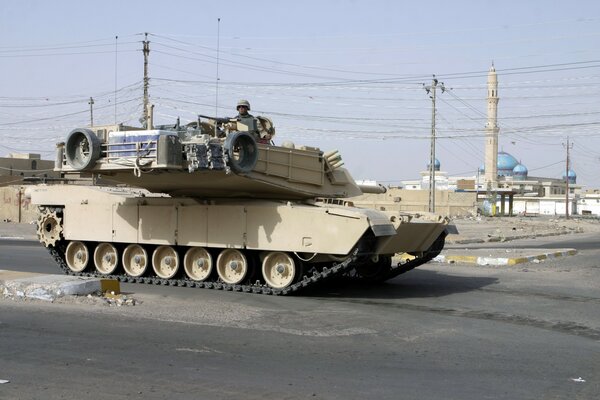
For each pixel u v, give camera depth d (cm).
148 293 2148
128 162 2047
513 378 1134
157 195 2612
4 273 2181
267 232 2191
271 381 1086
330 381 1093
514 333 1556
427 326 1633
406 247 2302
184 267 2392
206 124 2238
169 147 1978
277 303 1988
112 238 2525
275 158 2241
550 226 8050
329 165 2430
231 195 2352
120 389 1026
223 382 1073
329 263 2225
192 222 2342
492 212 12450
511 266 3228
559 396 1026
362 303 2016
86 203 2598
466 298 2142
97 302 1839
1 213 7312
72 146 2144
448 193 11225
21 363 1180
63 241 2728
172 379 1086
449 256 3459
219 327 1555
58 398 979
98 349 1296
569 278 2731
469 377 1137
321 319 1708
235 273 2303
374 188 2722
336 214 2075
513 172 18338
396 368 1195
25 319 1597
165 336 1432
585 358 1296
